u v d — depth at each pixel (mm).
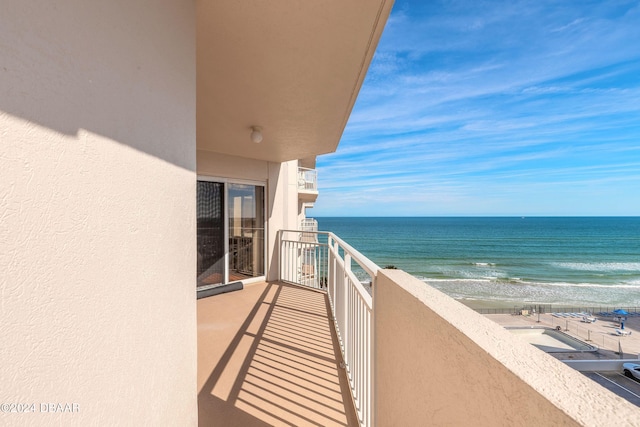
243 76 2225
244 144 4285
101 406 705
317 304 4016
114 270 768
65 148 610
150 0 967
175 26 1137
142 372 894
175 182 1126
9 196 485
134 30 878
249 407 1881
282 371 2301
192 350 1275
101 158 725
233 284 4809
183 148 1192
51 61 579
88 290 670
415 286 941
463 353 581
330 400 1964
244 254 5312
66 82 617
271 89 2457
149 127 954
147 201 936
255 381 2166
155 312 978
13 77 495
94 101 705
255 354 2570
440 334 681
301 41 1790
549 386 401
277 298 4305
